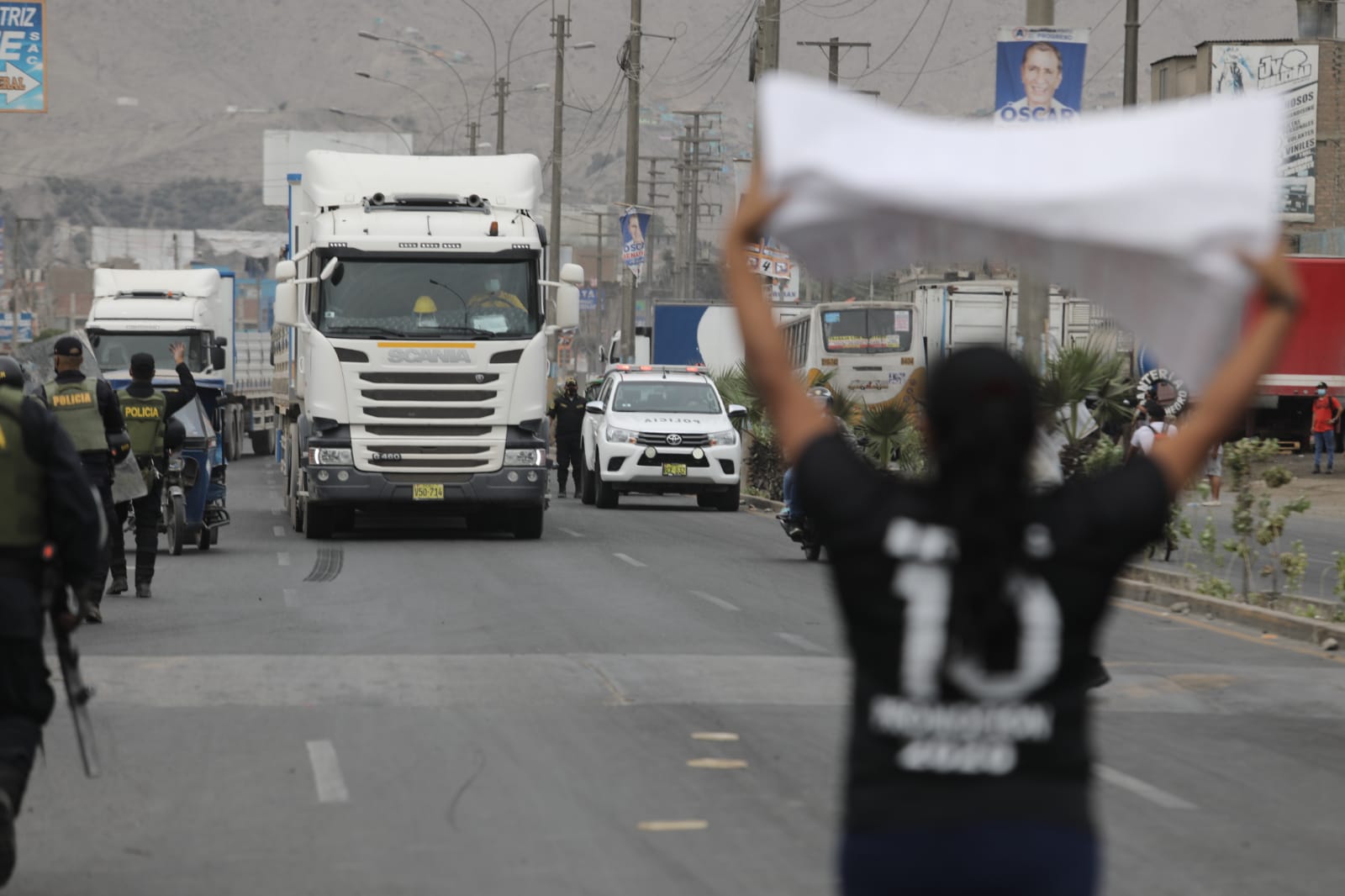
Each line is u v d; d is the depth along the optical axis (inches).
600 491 4375.0
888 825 430.9
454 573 2647.6
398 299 3134.8
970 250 454.3
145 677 1646.2
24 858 1005.8
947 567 437.4
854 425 3841.0
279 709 1489.9
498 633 1969.7
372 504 3255.4
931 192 427.5
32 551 929.5
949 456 442.9
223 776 1224.8
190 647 1838.1
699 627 2047.2
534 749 1321.4
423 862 992.9
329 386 3112.7
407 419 3132.4
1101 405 2955.2
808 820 1097.4
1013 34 3112.7
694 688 1614.2
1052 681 435.8
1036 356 3026.6
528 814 1109.1
